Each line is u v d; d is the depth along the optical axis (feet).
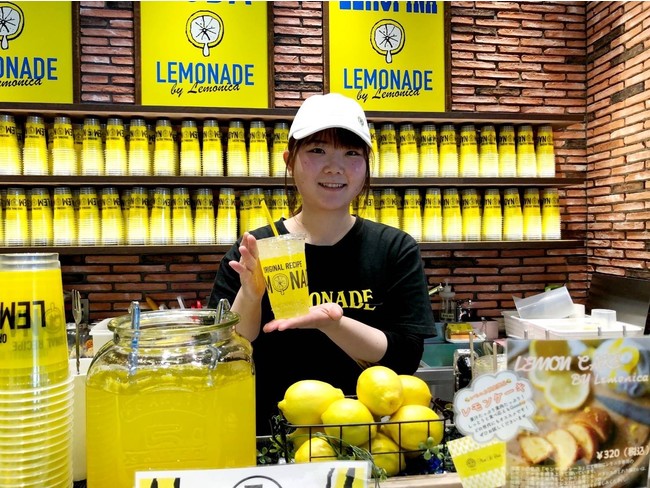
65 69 8.86
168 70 9.06
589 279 10.73
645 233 9.07
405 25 9.75
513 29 10.43
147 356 2.08
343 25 9.59
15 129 8.19
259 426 4.22
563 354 2.11
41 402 2.10
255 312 3.65
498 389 2.10
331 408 2.45
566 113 10.62
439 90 9.89
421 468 2.51
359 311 4.59
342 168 4.20
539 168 9.64
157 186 8.89
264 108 8.68
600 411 2.13
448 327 9.69
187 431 2.03
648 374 2.15
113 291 9.36
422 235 9.30
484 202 9.62
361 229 4.81
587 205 10.78
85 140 8.25
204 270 9.64
